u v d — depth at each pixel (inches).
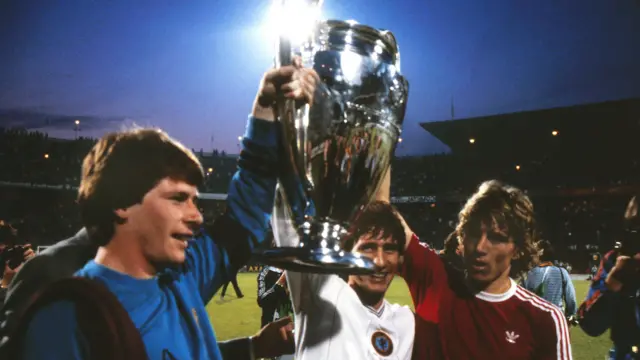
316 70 34.6
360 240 59.3
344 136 34.7
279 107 35.0
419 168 1699.1
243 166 44.7
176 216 34.8
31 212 1487.5
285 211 50.1
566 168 1517.0
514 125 1589.6
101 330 29.3
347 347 54.6
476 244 67.2
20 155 1531.7
